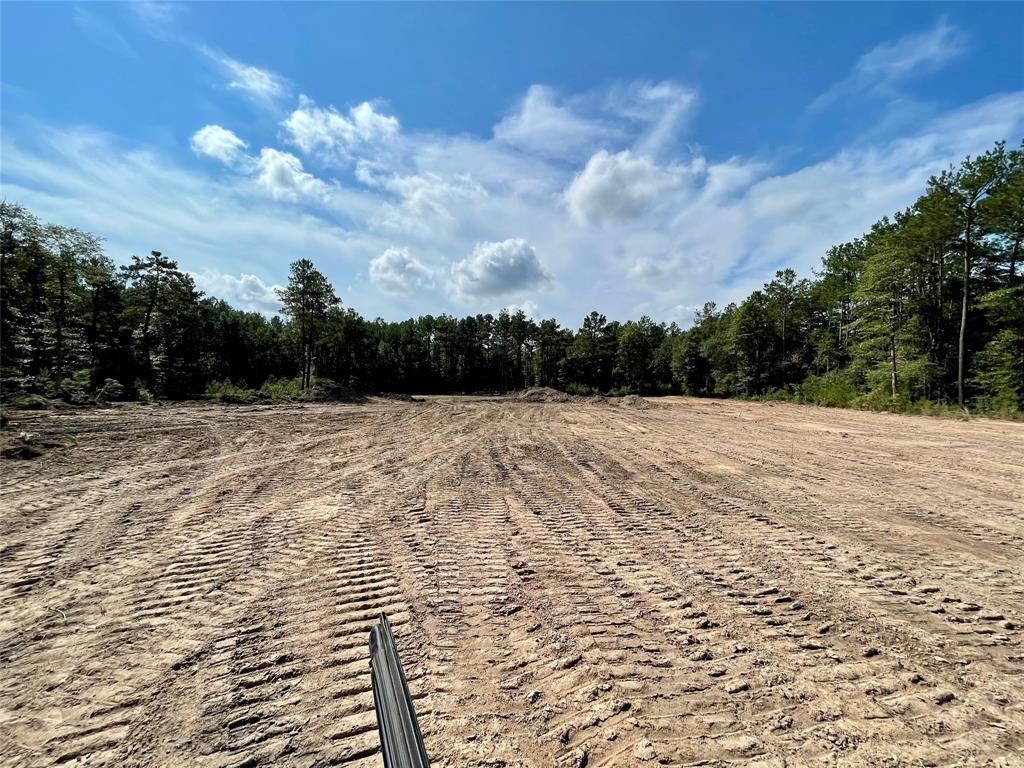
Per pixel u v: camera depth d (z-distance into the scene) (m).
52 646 2.97
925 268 25.16
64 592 3.70
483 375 63.66
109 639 3.06
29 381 18.95
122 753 2.12
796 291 44.28
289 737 2.22
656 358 57.31
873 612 3.49
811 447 12.01
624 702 2.45
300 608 3.51
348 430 14.73
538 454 11.05
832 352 38.47
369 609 3.51
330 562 4.39
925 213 22.31
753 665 2.81
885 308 25.88
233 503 6.31
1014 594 3.79
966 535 5.26
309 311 34.75
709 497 7.03
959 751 2.10
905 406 22.56
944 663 2.83
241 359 45.25
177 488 6.99
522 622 3.34
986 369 23.02
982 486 7.66
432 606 3.56
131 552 4.54
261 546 4.76
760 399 39.22
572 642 3.07
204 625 3.25
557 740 2.18
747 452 11.30
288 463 9.18
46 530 5.08
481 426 17.02
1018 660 2.87
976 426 16.03
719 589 3.89
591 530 5.45
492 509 6.33
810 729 2.25
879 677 2.69
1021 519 5.87
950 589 3.89
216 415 17.59
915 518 5.92
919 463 9.69
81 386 21.84
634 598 3.72
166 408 19.67
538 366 64.00
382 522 5.67
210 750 2.14
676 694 2.53
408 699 1.73
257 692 2.55
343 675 2.71
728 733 2.23
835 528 5.53
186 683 2.62
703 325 59.16
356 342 51.47
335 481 7.77
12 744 2.16
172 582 3.91
